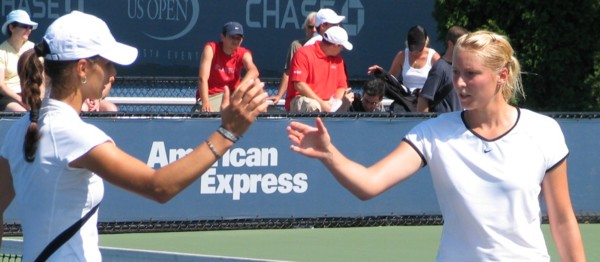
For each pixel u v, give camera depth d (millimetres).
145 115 19578
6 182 8250
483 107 8320
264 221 20578
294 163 20625
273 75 37188
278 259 17531
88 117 19250
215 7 36562
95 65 7805
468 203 8273
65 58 7688
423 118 21109
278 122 20453
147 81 32094
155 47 35844
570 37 31203
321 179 20844
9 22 23219
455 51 8352
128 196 19781
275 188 20578
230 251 18156
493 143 8305
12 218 18922
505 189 8234
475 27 31234
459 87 8297
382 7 38250
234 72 25234
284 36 37312
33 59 7828
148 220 19953
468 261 8344
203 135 19984
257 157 20406
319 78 23625
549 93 31484
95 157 7484
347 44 23766
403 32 38562
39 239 7648
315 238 19750
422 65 25516
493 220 8250
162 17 35938
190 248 18375
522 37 31094
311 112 20781
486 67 8211
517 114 8430
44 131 7621
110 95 32375
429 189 21547
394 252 18453
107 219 19656
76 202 7641
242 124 7488
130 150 19547
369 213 21250
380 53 38312
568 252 8586
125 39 35438
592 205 22203
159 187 7402
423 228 21250
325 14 25125
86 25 7773
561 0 30953
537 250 8344
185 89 33125
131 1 35531
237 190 20359
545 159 8352
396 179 8375
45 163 7590
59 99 7789
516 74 8406
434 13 31641
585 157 22094
